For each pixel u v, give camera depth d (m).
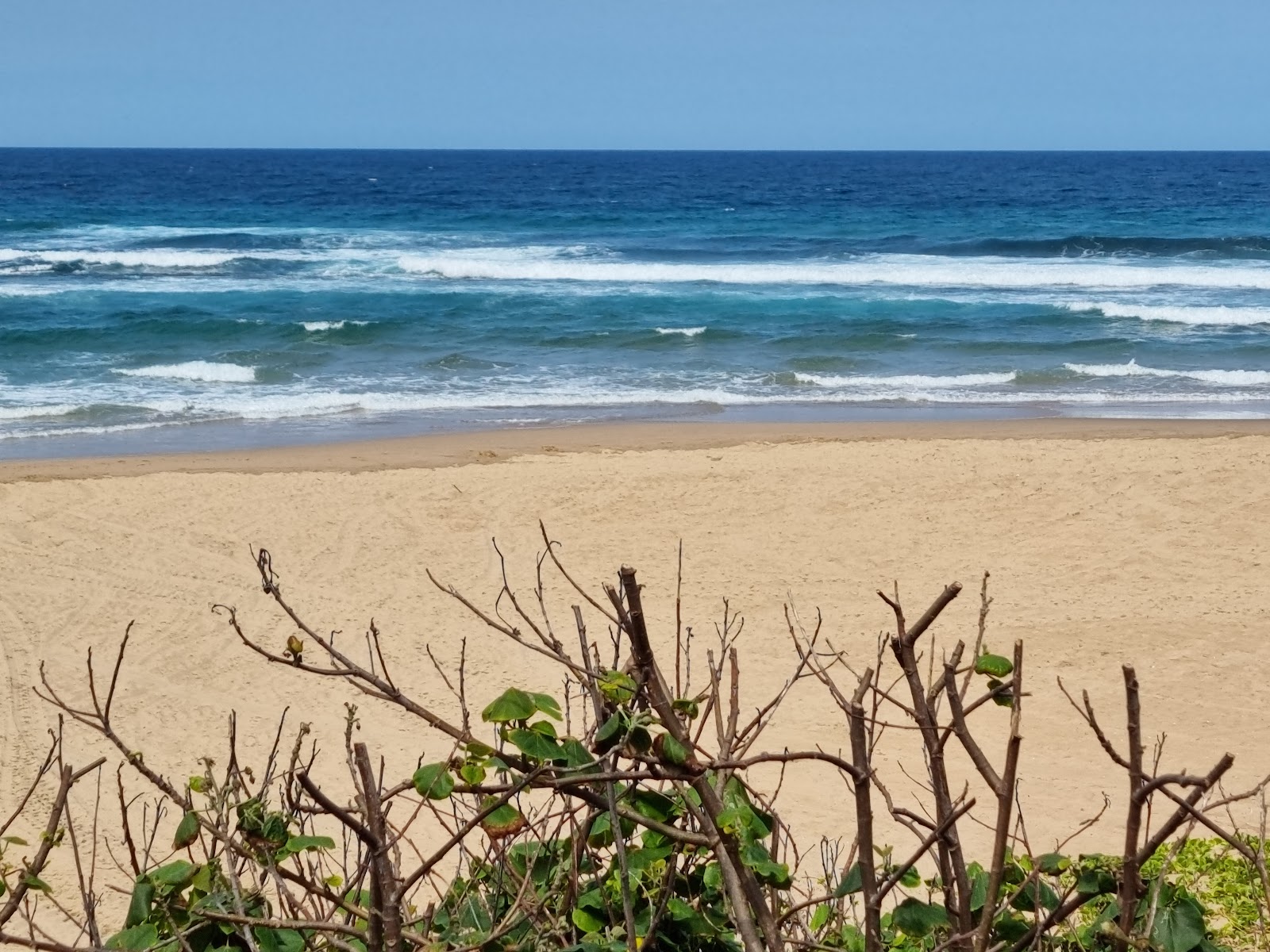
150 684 8.52
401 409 18.88
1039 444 15.37
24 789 6.93
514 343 24.48
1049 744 7.58
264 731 7.78
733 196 83.88
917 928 2.22
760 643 9.20
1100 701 8.23
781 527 12.06
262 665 8.84
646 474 13.86
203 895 2.14
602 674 2.17
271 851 2.16
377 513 12.47
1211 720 7.92
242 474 13.92
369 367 22.19
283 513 12.45
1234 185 100.25
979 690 8.28
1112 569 10.82
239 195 80.00
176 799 2.21
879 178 116.69
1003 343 24.34
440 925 2.38
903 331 26.19
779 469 14.00
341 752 7.42
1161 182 105.12
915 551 11.37
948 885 2.12
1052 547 11.41
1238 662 8.84
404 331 25.28
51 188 86.31
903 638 2.11
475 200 77.00
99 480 13.56
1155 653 9.02
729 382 21.25
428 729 7.80
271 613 9.86
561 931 2.21
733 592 10.37
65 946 2.07
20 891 2.06
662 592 10.38
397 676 8.64
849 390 20.75
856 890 2.18
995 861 1.93
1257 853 2.24
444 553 11.35
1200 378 21.64
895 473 13.77
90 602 10.05
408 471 14.08
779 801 6.70
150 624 9.60
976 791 6.88
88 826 6.43
